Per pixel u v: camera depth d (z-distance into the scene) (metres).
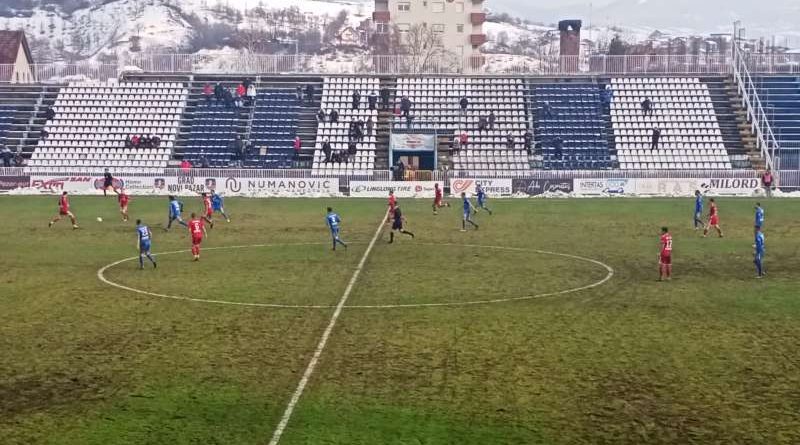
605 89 92.38
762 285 33.25
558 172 76.75
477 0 176.75
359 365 21.91
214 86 94.50
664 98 91.88
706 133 87.19
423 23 160.50
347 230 51.44
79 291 31.84
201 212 61.66
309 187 76.38
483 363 22.12
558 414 18.30
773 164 80.19
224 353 23.03
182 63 99.00
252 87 92.75
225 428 17.42
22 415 18.25
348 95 93.56
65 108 90.88
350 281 34.00
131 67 99.50
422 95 93.75
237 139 87.44
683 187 76.44
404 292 31.70
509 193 76.25
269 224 54.56
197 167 83.31
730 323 26.66
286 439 16.81
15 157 83.31
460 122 90.06
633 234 49.50
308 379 20.67
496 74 97.44
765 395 19.56
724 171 76.50
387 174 76.88
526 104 92.56
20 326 26.22
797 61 103.06
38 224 53.97
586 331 25.61
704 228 50.03
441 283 33.59
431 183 75.88
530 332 25.45
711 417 18.14
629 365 21.94
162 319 27.19
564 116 90.25
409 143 84.75
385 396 19.42
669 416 18.20
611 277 35.09
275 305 29.31
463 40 177.50
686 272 36.38
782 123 88.12
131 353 23.08
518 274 35.78
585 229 51.97
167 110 90.81
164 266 37.81
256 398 19.27
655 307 29.09
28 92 93.31
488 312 28.28
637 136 87.38
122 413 18.33
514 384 20.34
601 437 17.02
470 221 52.09
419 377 20.88
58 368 21.67
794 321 26.91
